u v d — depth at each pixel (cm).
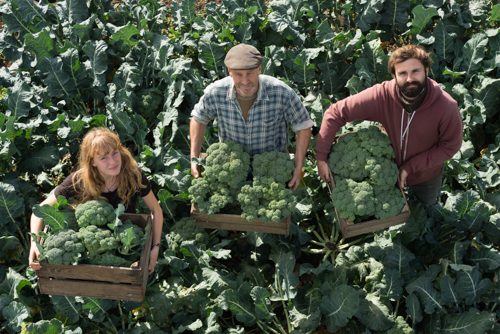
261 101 407
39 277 379
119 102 593
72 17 681
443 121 394
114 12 706
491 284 450
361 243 512
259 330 470
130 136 577
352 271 479
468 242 470
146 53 652
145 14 700
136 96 612
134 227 381
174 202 516
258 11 705
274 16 662
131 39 652
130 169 388
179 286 467
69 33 668
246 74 370
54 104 627
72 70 621
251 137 435
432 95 383
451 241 494
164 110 597
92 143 362
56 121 569
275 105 414
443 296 441
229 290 449
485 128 600
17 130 551
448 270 461
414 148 421
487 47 638
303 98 609
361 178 437
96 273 370
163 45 632
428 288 443
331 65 635
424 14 644
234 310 450
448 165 546
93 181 382
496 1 720
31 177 571
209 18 688
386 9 685
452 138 404
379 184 422
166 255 475
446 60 644
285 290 457
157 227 407
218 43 652
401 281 455
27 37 623
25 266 500
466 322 425
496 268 464
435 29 645
